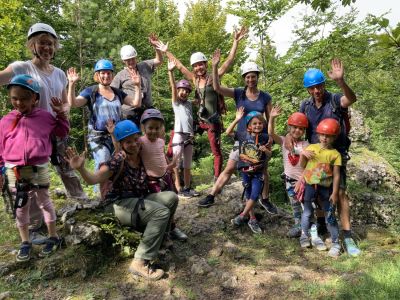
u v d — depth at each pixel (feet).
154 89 46.96
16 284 10.99
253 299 11.22
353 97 13.46
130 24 58.80
